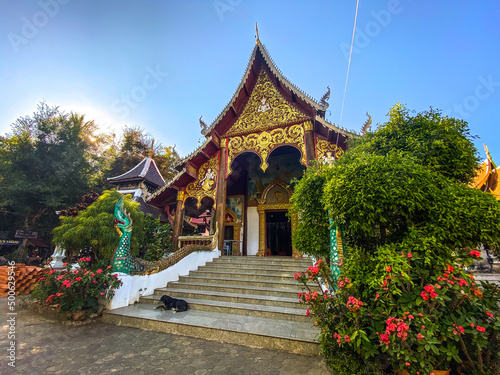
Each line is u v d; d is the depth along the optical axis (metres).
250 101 13.82
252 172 17.05
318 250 4.94
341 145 11.45
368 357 2.99
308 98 11.80
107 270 6.36
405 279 2.95
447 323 2.77
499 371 2.73
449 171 4.05
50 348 4.17
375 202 3.42
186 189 13.74
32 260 17.95
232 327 4.76
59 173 20.94
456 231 3.14
